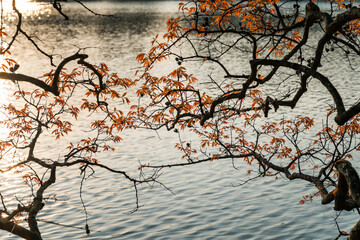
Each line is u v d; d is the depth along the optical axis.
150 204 19.03
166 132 30.88
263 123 31.06
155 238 16.12
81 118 35.00
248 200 19.14
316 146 24.00
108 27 134.62
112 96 9.02
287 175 8.91
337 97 4.80
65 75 9.10
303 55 61.97
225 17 7.85
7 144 10.63
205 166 23.59
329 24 4.94
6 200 19.16
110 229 16.84
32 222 5.54
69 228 16.86
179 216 17.89
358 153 22.44
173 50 77.38
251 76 6.15
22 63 68.12
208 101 10.11
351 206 4.68
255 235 16.14
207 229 16.70
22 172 22.84
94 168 23.78
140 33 115.12
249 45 77.88
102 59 72.12
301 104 37.50
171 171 23.12
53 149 27.14
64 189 20.80
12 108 11.83
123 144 28.30
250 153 10.24
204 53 73.50
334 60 65.38
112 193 20.33
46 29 127.25
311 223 16.83
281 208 18.22
